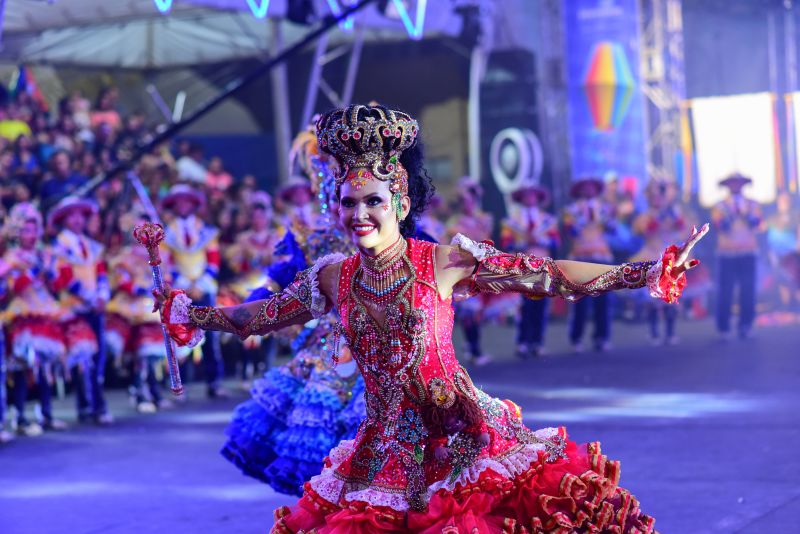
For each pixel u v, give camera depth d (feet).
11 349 35.73
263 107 69.41
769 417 32.60
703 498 23.25
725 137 80.12
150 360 40.98
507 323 71.05
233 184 53.11
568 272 12.93
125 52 63.26
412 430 13.07
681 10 82.58
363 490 13.07
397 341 12.95
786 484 24.18
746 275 55.52
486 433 13.03
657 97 77.10
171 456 31.37
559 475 12.85
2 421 35.40
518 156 68.90
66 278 37.14
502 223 54.03
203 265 41.68
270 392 19.56
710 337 58.03
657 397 37.70
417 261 13.10
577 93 69.51
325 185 20.02
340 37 65.46
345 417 18.90
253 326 13.96
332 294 13.57
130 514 24.44
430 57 70.90
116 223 42.91
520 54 69.67
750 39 82.53
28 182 48.14
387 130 12.84
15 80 58.85
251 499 25.52
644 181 70.69
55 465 30.73
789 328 61.05
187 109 67.46
